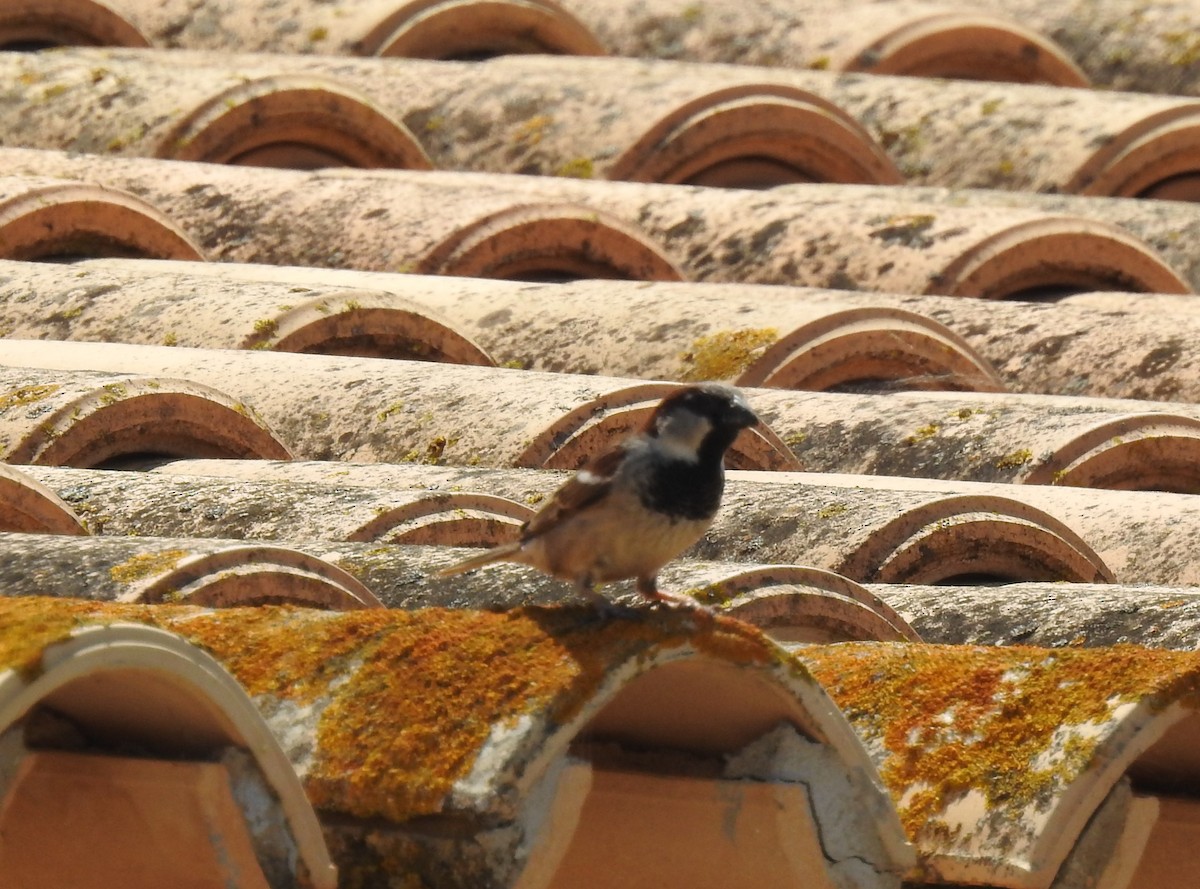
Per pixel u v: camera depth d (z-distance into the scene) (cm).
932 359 1428
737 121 1995
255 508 968
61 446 1061
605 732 667
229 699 546
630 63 2209
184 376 1215
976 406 1301
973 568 1071
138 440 1111
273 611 655
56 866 596
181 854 570
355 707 596
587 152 1962
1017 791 652
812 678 617
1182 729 675
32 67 1906
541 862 569
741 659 602
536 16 2320
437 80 2077
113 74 1895
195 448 1134
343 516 954
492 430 1155
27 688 498
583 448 1148
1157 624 909
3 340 1281
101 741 589
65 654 509
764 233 1741
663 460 649
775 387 1373
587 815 665
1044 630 928
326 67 2092
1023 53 2523
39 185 1485
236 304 1320
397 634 619
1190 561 1103
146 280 1379
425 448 1159
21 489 916
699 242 1741
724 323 1417
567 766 579
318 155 1914
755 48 2467
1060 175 2095
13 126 1836
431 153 1991
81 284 1375
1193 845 697
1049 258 1728
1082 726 655
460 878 567
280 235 1627
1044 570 1084
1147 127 2128
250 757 562
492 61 2181
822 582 896
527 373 1244
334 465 1087
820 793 627
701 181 2011
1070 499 1178
